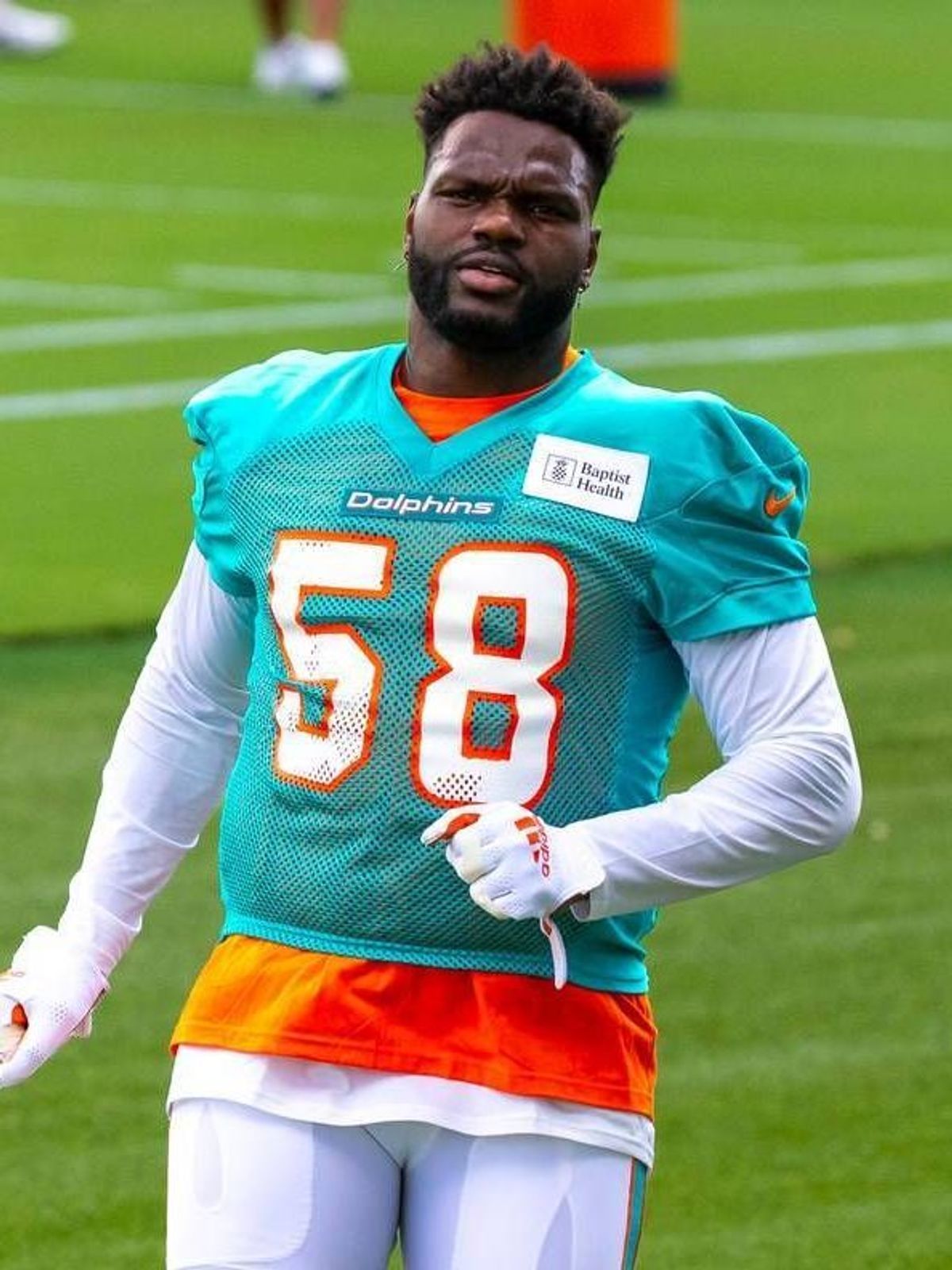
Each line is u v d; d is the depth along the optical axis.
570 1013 9.68
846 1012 17.67
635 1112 9.77
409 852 9.61
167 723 10.53
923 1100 16.42
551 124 9.77
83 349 38.44
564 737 9.62
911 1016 17.62
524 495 9.64
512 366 9.80
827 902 19.55
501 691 9.57
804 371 37.53
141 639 25.58
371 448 9.84
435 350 9.87
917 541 29.08
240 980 9.81
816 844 9.70
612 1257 9.71
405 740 9.62
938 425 34.59
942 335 40.19
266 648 9.98
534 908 9.27
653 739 9.91
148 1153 15.68
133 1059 16.88
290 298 42.25
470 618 9.58
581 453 9.66
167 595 27.02
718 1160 15.62
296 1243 9.57
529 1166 9.53
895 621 26.28
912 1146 15.84
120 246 46.81
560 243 9.69
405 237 10.08
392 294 42.69
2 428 33.94
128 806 10.55
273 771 9.87
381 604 9.65
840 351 38.94
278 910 9.84
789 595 9.72
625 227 49.12
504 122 9.73
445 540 9.63
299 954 9.76
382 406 9.88
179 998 17.73
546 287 9.68
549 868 9.29
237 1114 9.66
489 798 9.59
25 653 25.00
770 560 9.73
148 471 32.06
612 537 9.59
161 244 47.06
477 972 9.64
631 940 9.90
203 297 42.31
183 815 10.61
